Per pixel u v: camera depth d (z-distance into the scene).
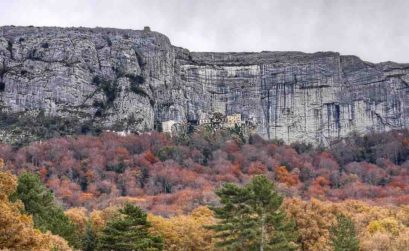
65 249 62.12
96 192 147.88
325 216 99.50
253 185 67.38
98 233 77.69
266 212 67.12
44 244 39.78
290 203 100.62
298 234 82.44
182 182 161.25
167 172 166.00
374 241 86.38
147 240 66.69
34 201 72.12
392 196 153.00
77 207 124.44
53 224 72.31
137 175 164.88
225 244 67.19
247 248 66.62
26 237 37.47
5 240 36.38
